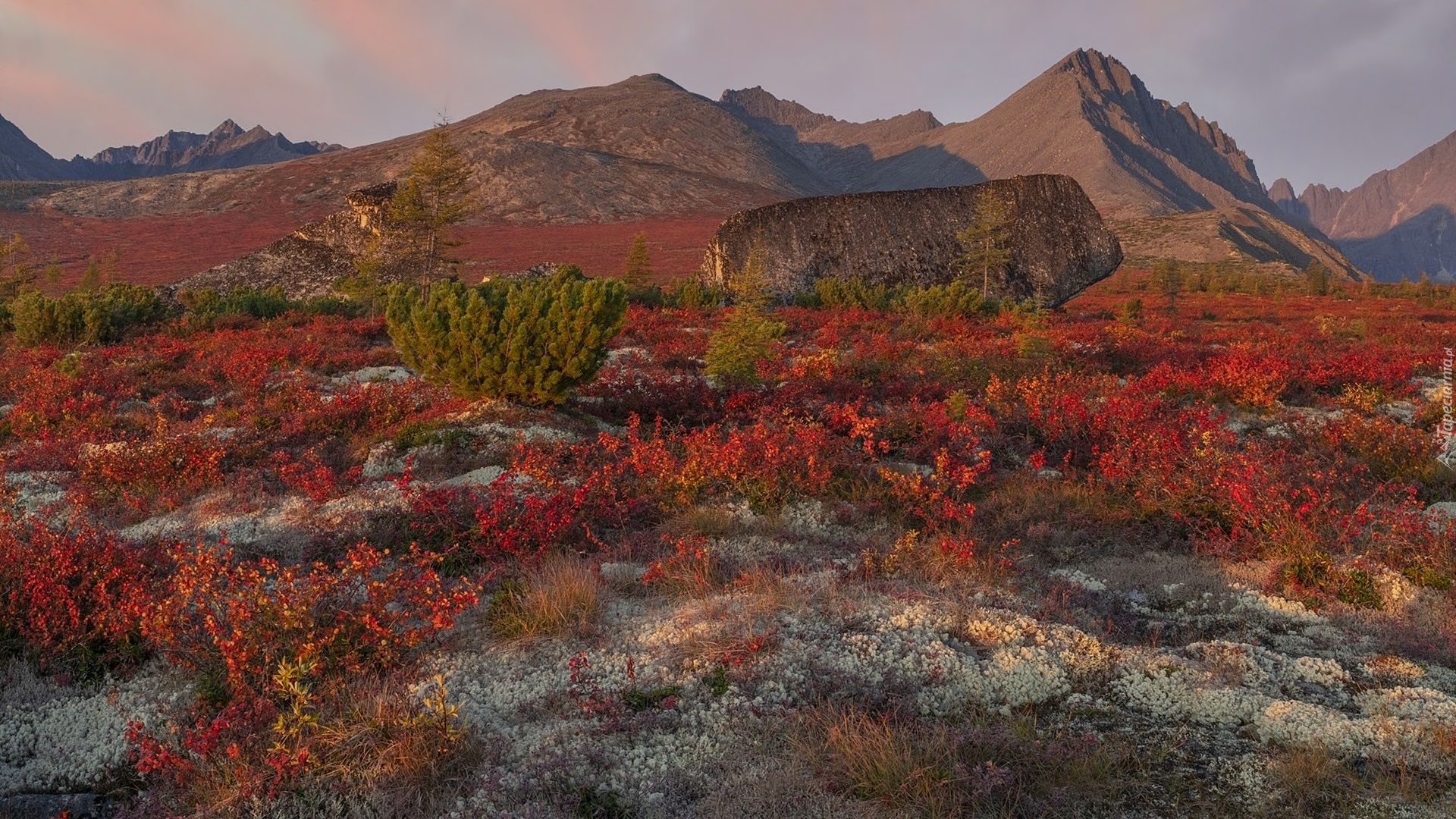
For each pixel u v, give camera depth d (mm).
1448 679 5051
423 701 4527
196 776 4148
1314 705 4590
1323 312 42344
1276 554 7168
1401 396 15047
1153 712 4695
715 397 14250
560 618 5738
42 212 130250
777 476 9086
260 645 4941
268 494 9406
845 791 3939
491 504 7961
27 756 4500
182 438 10711
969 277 40312
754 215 41312
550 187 154500
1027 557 7340
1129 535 8000
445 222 43344
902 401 14719
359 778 4066
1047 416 11969
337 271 49031
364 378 17391
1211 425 10672
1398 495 8883
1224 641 5555
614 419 13297
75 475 10062
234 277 48469
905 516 8453
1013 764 4102
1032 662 5102
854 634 5461
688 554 6961
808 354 20562
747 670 4973
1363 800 3789
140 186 152625
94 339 22641
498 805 3859
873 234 41156
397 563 7117
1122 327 25891
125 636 5387
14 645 5473
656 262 94125
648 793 3936
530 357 12500
